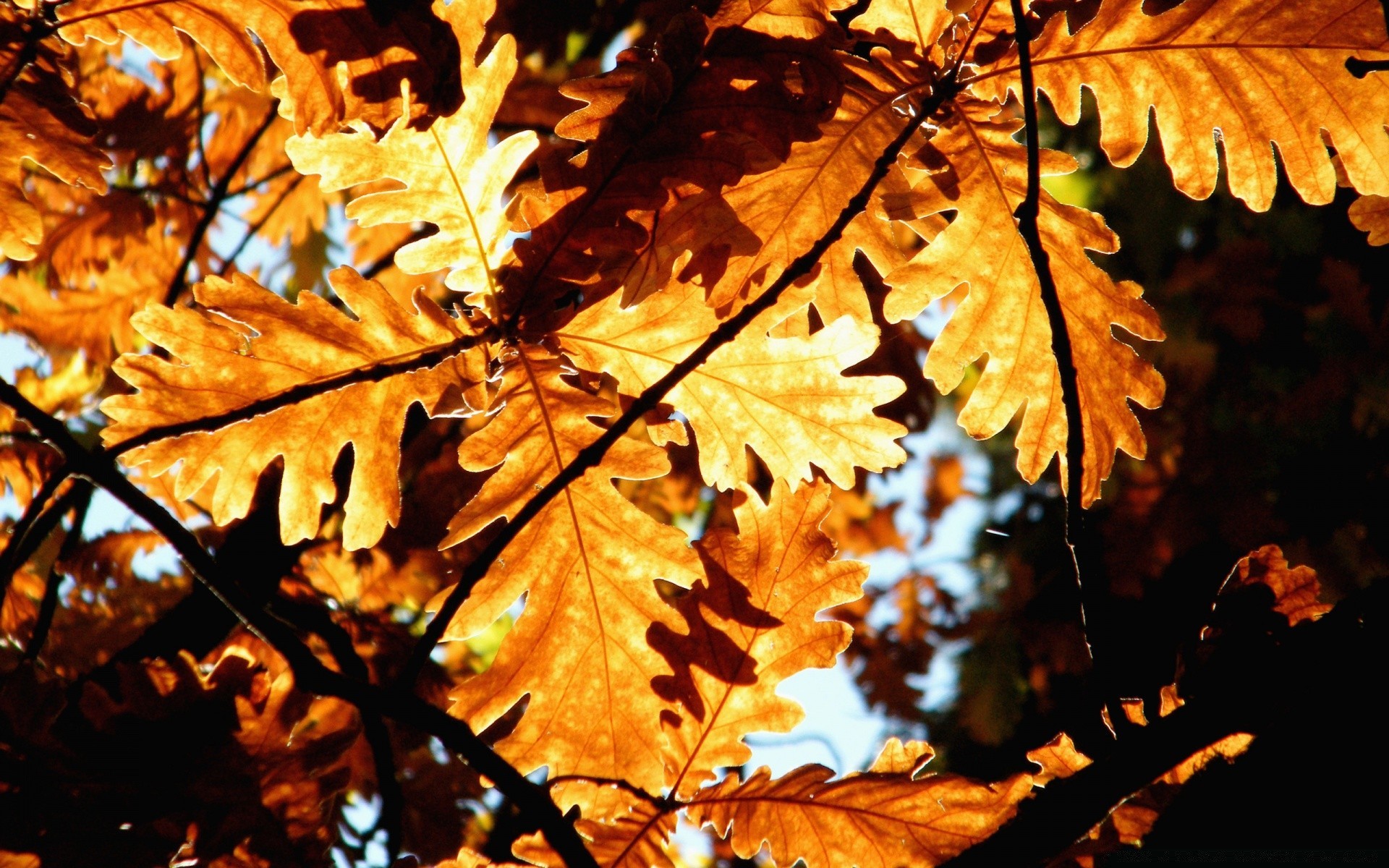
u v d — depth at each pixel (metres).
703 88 1.73
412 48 1.71
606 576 1.77
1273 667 1.76
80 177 1.76
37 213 1.76
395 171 1.73
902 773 1.77
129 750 1.75
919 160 1.77
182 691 1.76
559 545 1.77
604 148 1.74
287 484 1.76
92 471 1.73
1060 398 1.79
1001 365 1.79
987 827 1.77
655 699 1.78
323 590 1.99
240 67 1.73
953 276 1.78
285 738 1.76
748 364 1.77
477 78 1.73
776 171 1.76
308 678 1.74
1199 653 1.77
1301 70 1.77
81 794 1.74
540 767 1.77
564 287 1.75
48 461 1.96
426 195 1.74
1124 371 1.79
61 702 1.75
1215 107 1.77
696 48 1.73
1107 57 1.77
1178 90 1.77
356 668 1.83
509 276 1.75
